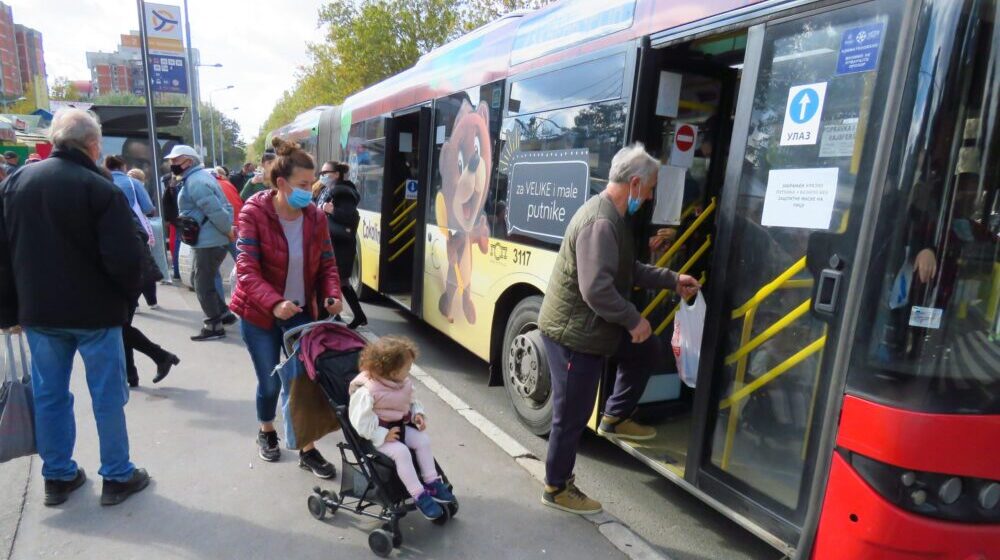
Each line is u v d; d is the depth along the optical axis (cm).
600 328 298
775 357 263
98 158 318
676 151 360
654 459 342
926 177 204
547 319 311
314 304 364
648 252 361
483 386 559
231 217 628
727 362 287
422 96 643
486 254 503
